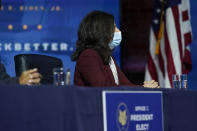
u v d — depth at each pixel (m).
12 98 2.20
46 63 4.61
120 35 3.94
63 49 7.61
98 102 2.59
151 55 7.50
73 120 2.44
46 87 2.34
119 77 4.25
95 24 3.70
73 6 7.68
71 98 2.45
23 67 4.39
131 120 2.77
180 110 3.17
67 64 7.60
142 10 8.23
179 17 7.27
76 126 2.44
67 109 2.42
